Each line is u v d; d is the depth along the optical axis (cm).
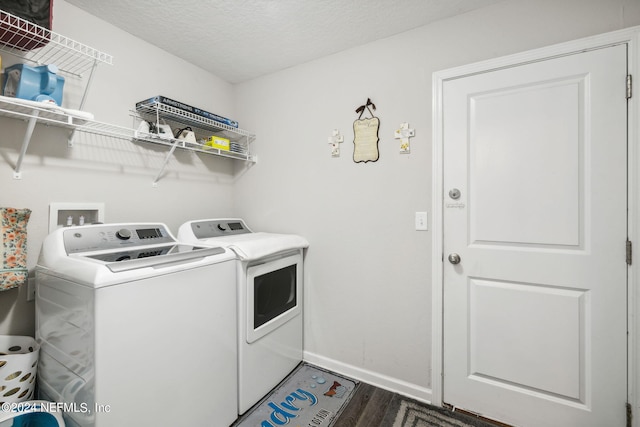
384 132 175
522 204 139
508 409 143
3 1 108
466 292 152
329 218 195
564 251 132
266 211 224
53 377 114
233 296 144
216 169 228
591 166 126
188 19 157
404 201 169
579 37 128
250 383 154
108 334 93
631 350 120
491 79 145
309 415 151
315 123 201
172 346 113
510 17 141
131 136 157
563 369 132
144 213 179
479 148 149
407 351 169
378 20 159
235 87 241
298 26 164
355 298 186
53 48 138
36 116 112
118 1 143
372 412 154
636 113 117
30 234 132
